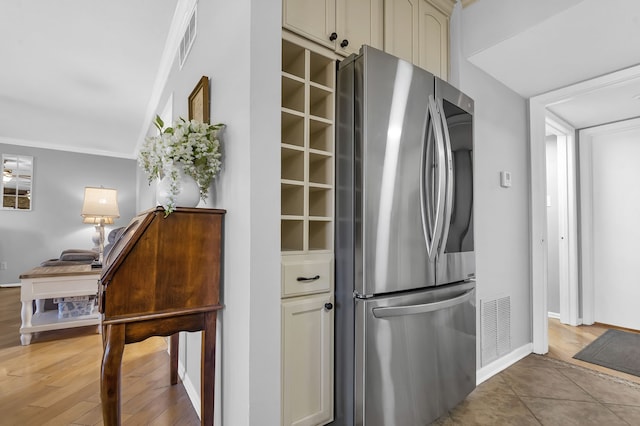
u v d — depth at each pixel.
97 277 3.10
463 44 2.12
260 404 1.16
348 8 1.61
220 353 1.42
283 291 1.36
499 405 1.85
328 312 1.51
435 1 2.04
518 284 2.52
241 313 1.21
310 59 1.56
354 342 1.43
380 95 1.45
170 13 2.36
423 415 1.55
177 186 1.37
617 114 3.02
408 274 1.52
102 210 4.11
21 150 5.64
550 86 2.50
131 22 2.46
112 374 1.16
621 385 2.09
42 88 3.59
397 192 1.49
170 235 1.29
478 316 2.14
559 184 3.47
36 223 5.76
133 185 6.63
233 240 1.31
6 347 2.75
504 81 2.42
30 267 5.69
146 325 1.23
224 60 1.48
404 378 1.49
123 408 1.81
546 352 2.60
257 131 1.19
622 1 1.55
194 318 1.33
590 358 2.51
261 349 1.17
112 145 5.94
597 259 3.41
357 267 1.43
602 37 1.86
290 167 1.62
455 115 1.79
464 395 1.79
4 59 2.98
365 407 1.38
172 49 2.76
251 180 1.17
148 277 1.24
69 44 2.74
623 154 3.27
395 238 1.48
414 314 1.50
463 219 1.84
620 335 3.03
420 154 1.58
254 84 1.19
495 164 2.35
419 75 1.60
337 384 1.51
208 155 1.44
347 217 1.49
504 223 2.40
